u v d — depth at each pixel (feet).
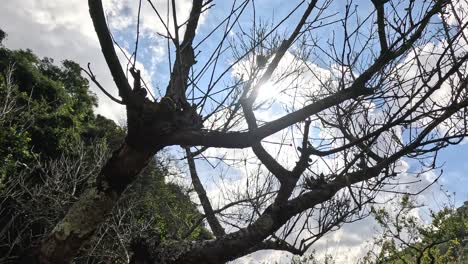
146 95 8.02
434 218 38.32
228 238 9.17
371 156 11.48
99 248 28.09
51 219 37.22
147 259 9.05
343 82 9.19
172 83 8.25
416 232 36.52
